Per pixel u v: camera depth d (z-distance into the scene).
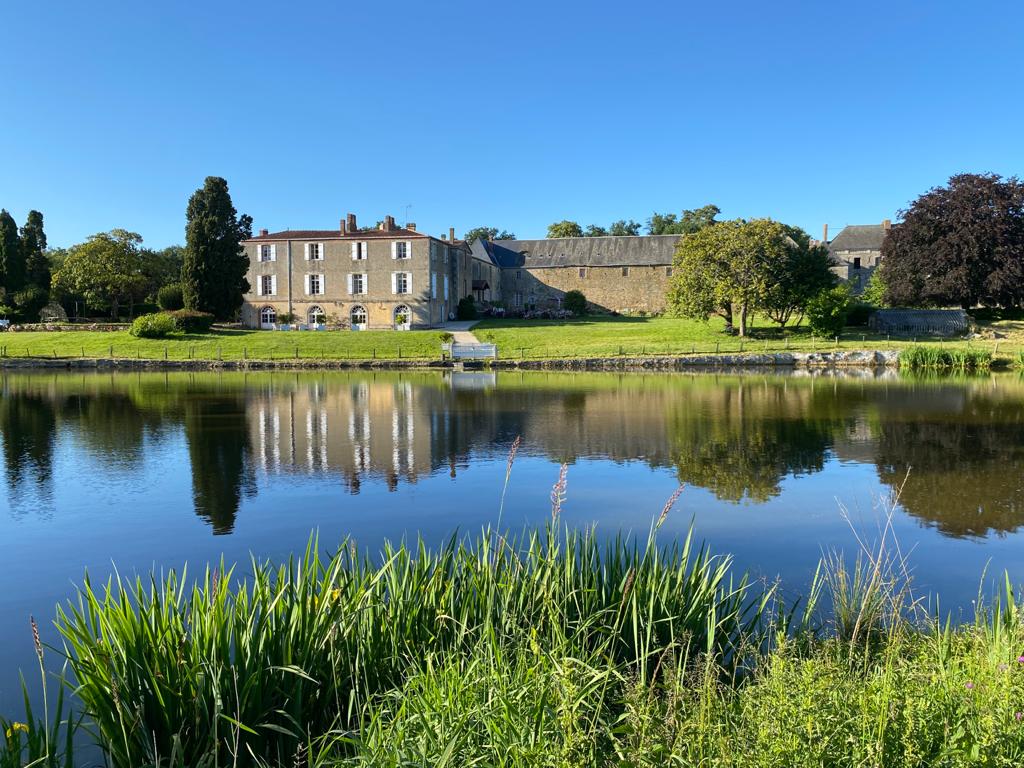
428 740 3.93
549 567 5.65
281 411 22.56
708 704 3.94
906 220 50.00
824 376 34.28
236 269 53.41
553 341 47.47
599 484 12.91
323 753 4.09
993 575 8.20
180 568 8.78
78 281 61.00
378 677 5.02
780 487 12.55
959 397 25.22
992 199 47.28
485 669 4.55
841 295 44.38
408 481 13.25
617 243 74.56
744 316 46.12
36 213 67.00
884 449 15.86
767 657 5.26
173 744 4.13
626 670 5.19
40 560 9.13
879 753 3.30
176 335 48.59
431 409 22.92
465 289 65.31
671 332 50.16
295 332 50.41
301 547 9.48
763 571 8.34
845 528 10.09
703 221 100.25
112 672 4.29
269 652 4.78
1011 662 4.27
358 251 54.75
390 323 54.66
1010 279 45.75
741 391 27.80
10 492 12.51
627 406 23.44
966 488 12.30
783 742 3.41
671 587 6.13
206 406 23.84
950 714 3.81
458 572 6.07
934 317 47.25
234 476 13.70
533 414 21.72
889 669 4.25
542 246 76.94
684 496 11.99
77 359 41.53
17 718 5.41
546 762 3.59
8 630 7.11
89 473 13.97
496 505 11.56
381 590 5.78
